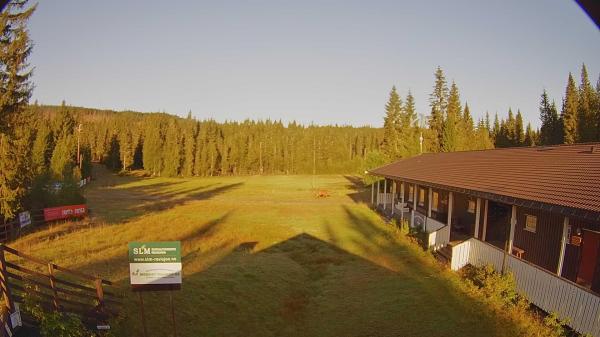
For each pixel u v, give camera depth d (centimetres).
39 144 5169
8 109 2366
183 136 10519
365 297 1468
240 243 2420
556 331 1066
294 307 1402
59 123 7781
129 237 2469
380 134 14750
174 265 970
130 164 9775
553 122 6650
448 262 1770
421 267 1773
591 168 1398
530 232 1644
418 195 3209
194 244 2311
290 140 12769
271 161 12256
